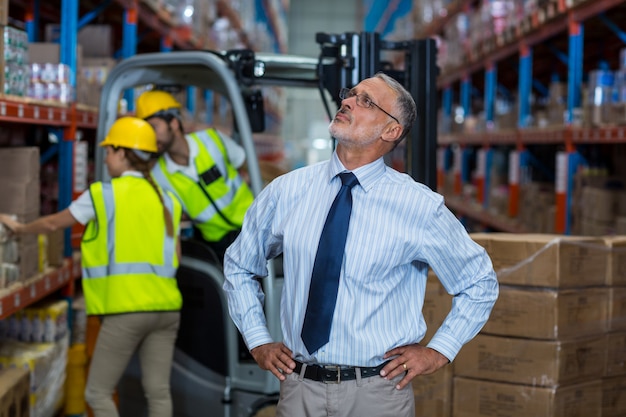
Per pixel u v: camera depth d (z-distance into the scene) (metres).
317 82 4.25
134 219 3.46
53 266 4.26
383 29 25.22
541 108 8.62
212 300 3.65
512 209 8.34
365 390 2.11
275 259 3.97
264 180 4.61
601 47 8.36
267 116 20.14
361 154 2.13
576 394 3.17
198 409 3.69
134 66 3.84
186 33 7.47
